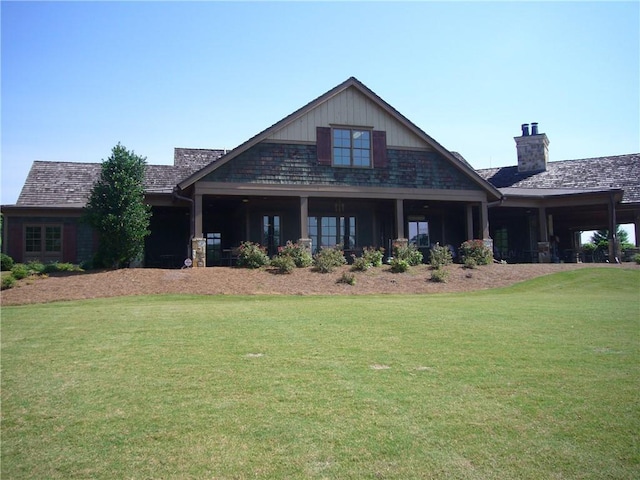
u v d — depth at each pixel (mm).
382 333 7922
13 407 4898
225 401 4977
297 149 19344
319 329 8266
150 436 4262
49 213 20859
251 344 7207
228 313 10031
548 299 12492
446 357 6473
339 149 19859
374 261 18344
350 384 5438
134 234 16891
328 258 17281
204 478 3652
